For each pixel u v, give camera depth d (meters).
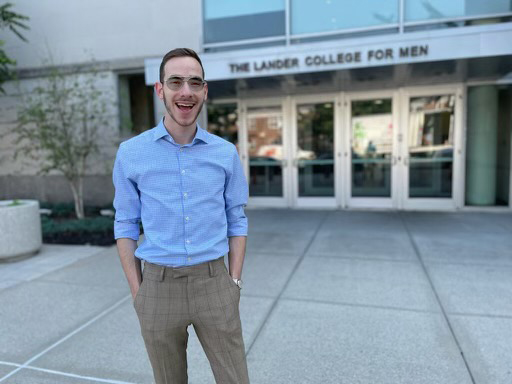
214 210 1.85
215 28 7.82
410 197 8.70
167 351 1.87
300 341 3.25
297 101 8.99
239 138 9.45
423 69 6.71
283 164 9.24
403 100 8.45
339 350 3.10
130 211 1.87
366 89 8.60
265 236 6.66
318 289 4.32
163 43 8.73
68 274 4.99
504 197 8.62
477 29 5.73
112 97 9.16
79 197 8.28
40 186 10.10
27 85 9.60
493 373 2.76
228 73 6.87
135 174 1.80
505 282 4.40
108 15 9.02
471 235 6.42
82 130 8.92
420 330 3.37
